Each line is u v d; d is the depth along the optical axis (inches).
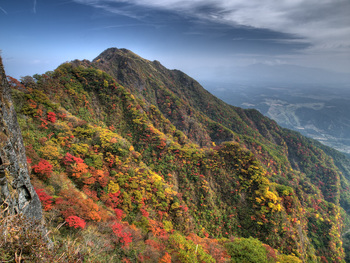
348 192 5871.1
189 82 6855.3
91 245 723.4
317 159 6392.7
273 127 7116.1
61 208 858.8
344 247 3334.2
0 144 311.6
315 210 3435.0
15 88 1590.8
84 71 3058.6
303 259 1994.3
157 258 939.3
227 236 2037.4
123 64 4968.0
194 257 967.0
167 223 1553.9
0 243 180.4
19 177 344.5
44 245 204.5
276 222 2108.8
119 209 1306.6
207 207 2185.0
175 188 2240.4
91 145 1752.0
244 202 2310.5
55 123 1615.4
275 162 4739.2
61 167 1304.1
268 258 1141.1
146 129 2874.0
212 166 2546.8
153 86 5167.3
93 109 2797.7
